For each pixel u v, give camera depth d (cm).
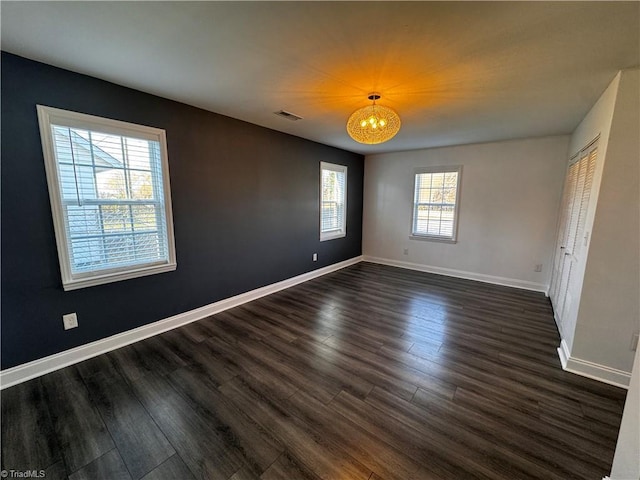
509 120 314
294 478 136
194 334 278
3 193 189
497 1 127
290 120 333
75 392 194
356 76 209
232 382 206
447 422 170
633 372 117
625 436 116
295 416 174
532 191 413
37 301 208
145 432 162
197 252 306
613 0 124
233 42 166
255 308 346
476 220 463
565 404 186
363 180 590
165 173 268
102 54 182
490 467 142
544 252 411
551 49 167
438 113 291
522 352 249
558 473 139
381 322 307
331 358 238
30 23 148
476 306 354
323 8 134
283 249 418
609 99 207
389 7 133
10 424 166
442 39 159
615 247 202
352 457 147
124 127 237
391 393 195
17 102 188
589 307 213
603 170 201
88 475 137
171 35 160
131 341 261
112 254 244
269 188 383
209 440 157
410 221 537
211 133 305
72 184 217
